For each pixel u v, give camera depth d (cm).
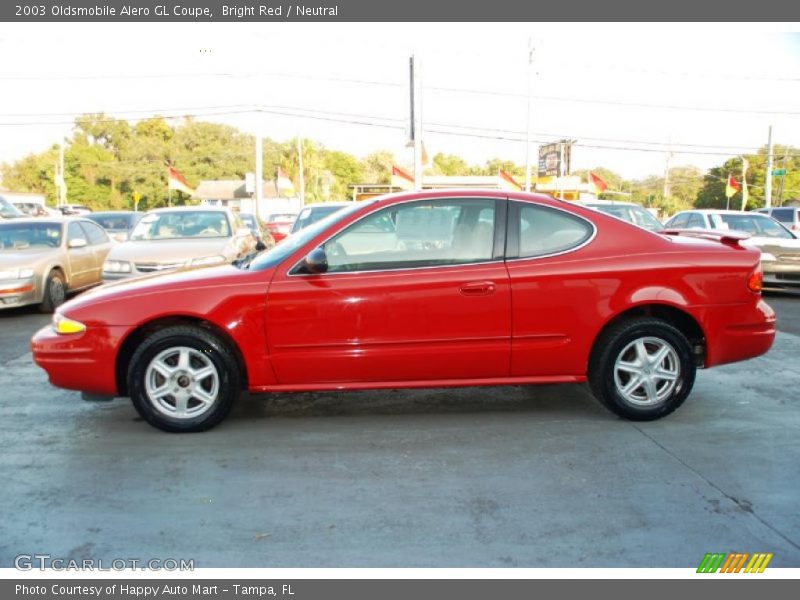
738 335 473
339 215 474
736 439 444
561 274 454
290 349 447
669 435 452
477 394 549
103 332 445
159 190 6675
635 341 464
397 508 350
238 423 482
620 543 314
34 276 970
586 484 376
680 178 8475
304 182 6819
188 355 450
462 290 447
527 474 390
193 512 347
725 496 361
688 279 463
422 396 544
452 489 371
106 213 1917
